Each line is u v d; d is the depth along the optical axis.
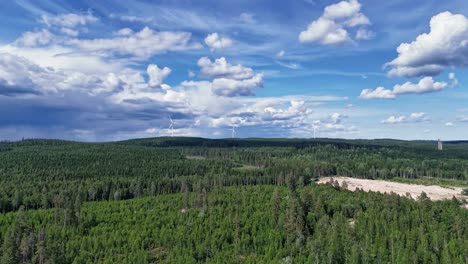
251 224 180.62
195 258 155.62
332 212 196.62
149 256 157.25
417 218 178.88
